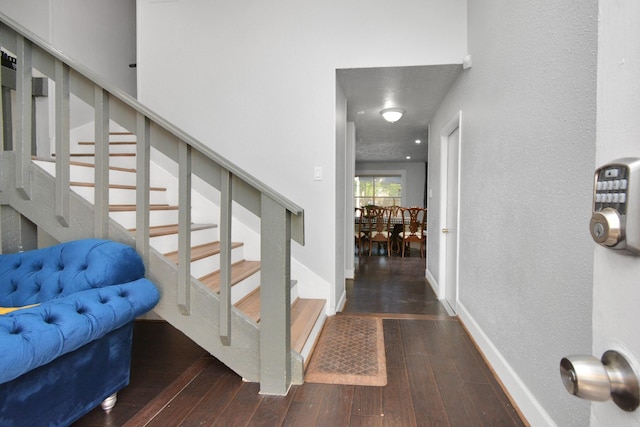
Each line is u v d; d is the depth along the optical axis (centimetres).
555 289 138
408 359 223
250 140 313
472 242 262
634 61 46
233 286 228
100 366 155
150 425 156
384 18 299
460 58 290
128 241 186
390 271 533
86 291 147
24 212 192
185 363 217
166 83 319
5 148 274
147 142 182
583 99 120
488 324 221
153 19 320
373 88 352
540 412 148
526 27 166
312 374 203
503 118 196
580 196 122
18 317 118
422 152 797
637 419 46
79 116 353
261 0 311
